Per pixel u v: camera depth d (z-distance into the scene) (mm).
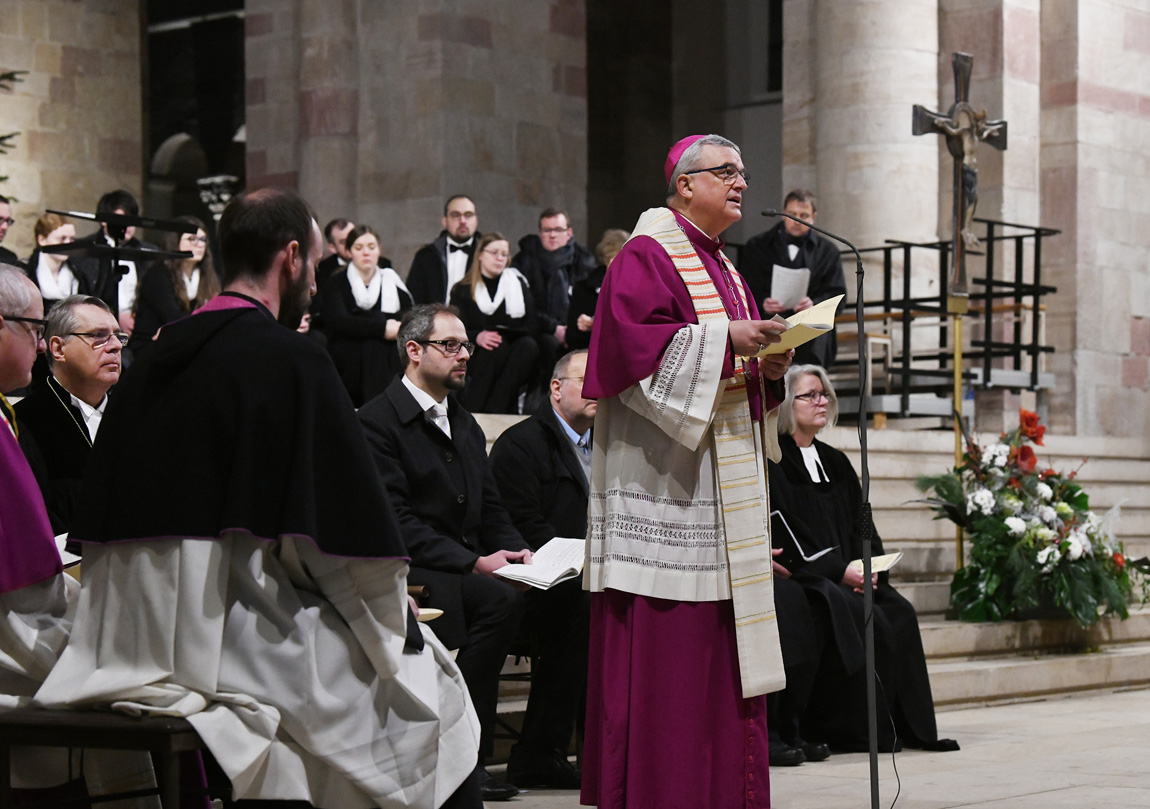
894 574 19031
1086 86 28422
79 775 7832
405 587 6859
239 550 6660
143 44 37562
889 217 25375
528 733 11633
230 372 6684
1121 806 10117
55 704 6590
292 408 6688
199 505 6566
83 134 34875
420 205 28141
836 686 13383
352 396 18625
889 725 13273
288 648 6629
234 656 6617
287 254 7098
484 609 10961
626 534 8289
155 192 43531
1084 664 17406
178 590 6555
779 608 12781
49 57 34281
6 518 6879
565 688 11617
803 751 12789
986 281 25047
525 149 29312
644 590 8211
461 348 11570
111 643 6660
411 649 7117
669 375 8039
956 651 17016
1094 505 24344
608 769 8203
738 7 40875
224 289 7105
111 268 14008
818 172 26141
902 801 10453
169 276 16188
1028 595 17594
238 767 6344
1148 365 29656
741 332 7996
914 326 25641
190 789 6895
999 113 27484
